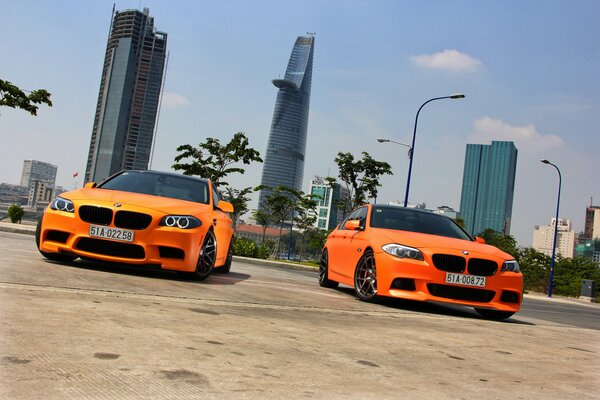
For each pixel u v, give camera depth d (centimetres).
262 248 2166
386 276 559
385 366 253
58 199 538
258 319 353
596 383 271
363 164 2662
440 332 399
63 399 156
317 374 221
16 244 825
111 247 515
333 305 510
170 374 195
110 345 227
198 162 2230
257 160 2273
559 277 4638
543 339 435
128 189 605
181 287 487
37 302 308
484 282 545
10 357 194
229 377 200
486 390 229
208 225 566
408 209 700
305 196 4603
